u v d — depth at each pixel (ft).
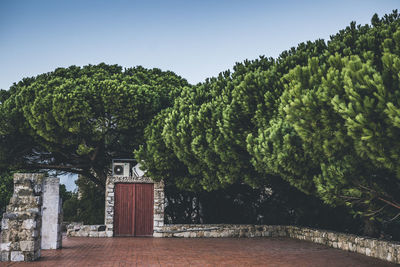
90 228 59.36
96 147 67.62
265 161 39.19
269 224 65.72
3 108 65.82
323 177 32.71
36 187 35.76
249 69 48.70
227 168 48.85
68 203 79.71
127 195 61.16
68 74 71.61
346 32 38.42
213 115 48.03
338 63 28.48
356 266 33.50
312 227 59.11
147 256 38.96
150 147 58.03
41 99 62.54
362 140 25.04
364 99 23.71
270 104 40.42
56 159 73.31
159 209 60.49
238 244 50.39
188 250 43.96
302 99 27.61
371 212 37.35
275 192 63.21
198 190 59.57
